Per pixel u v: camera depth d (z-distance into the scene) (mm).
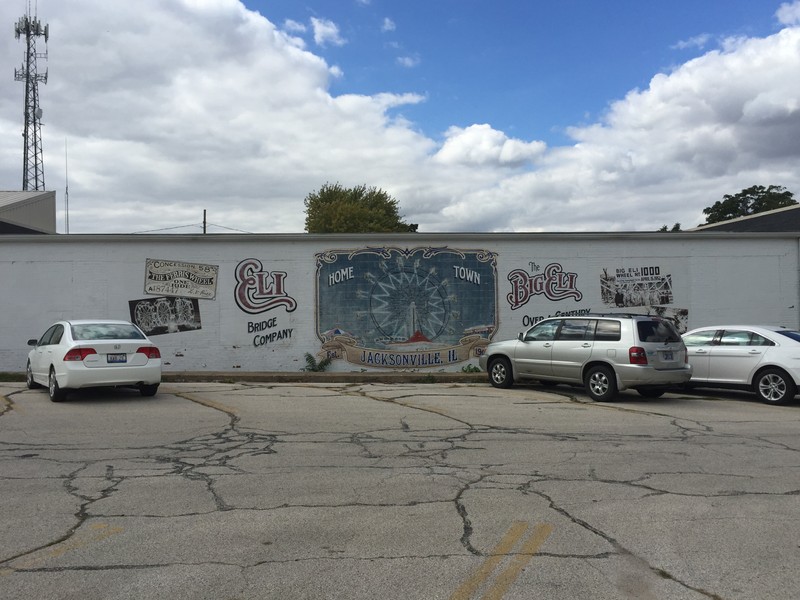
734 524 5426
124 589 4160
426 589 4172
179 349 17797
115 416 10445
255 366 17922
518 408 11648
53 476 6848
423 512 5723
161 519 5508
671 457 7828
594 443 8617
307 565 4547
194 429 9414
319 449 8188
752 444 8594
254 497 6145
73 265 17641
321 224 65062
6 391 13500
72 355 11570
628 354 12258
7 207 25438
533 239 18516
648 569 4496
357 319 18156
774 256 18859
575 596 4078
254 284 17984
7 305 17469
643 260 18672
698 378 13383
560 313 18500
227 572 4426
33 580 4285
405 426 9773
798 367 11953
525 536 5129
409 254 18312
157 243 17828
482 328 18375
